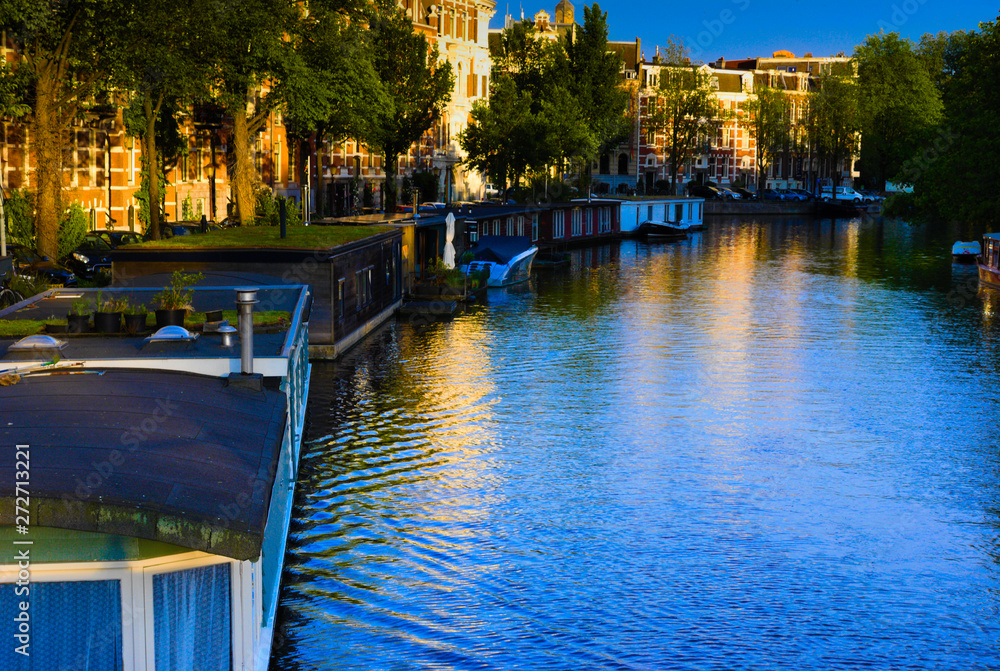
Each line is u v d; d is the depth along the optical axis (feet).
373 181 262.47
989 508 61.05
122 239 134.62
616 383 94.99
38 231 118.52
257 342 48.98
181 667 31.09
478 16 316.40
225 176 203.51
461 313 137.59
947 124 190.39
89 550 29.63
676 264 207.72
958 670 41.52
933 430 79.36
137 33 114.93
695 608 46.78
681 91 363.35
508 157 249.34
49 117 117.70
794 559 52.65
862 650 43.04
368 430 76.54
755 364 104.88
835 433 78.13
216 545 28.09
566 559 52.19
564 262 205.05
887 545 54.85
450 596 47.50
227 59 131.54
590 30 295.69
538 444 73.82
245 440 34.99
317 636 43.19
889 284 173.78
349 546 53.21
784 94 427.33
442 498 61.36
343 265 105.09
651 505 60.75
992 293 161.68
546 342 116.16
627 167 428.15
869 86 321.73
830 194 409.90
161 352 44.96
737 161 458.50
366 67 153.07
